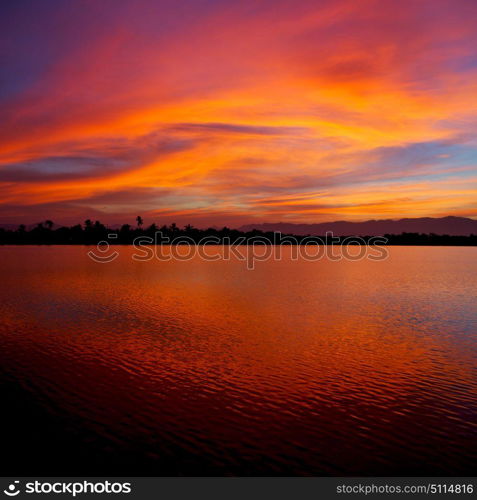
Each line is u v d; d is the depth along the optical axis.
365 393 19.31
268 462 13.45
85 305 44.84
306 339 29.88
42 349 26.11
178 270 97.12
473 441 14.86
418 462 13.58
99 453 13.77
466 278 79.81
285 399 18.48
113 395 18.58
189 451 14.00
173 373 21.77
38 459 13.32
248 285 66.62
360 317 39.00
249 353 25.92
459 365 23.73
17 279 73.00
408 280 75.75
